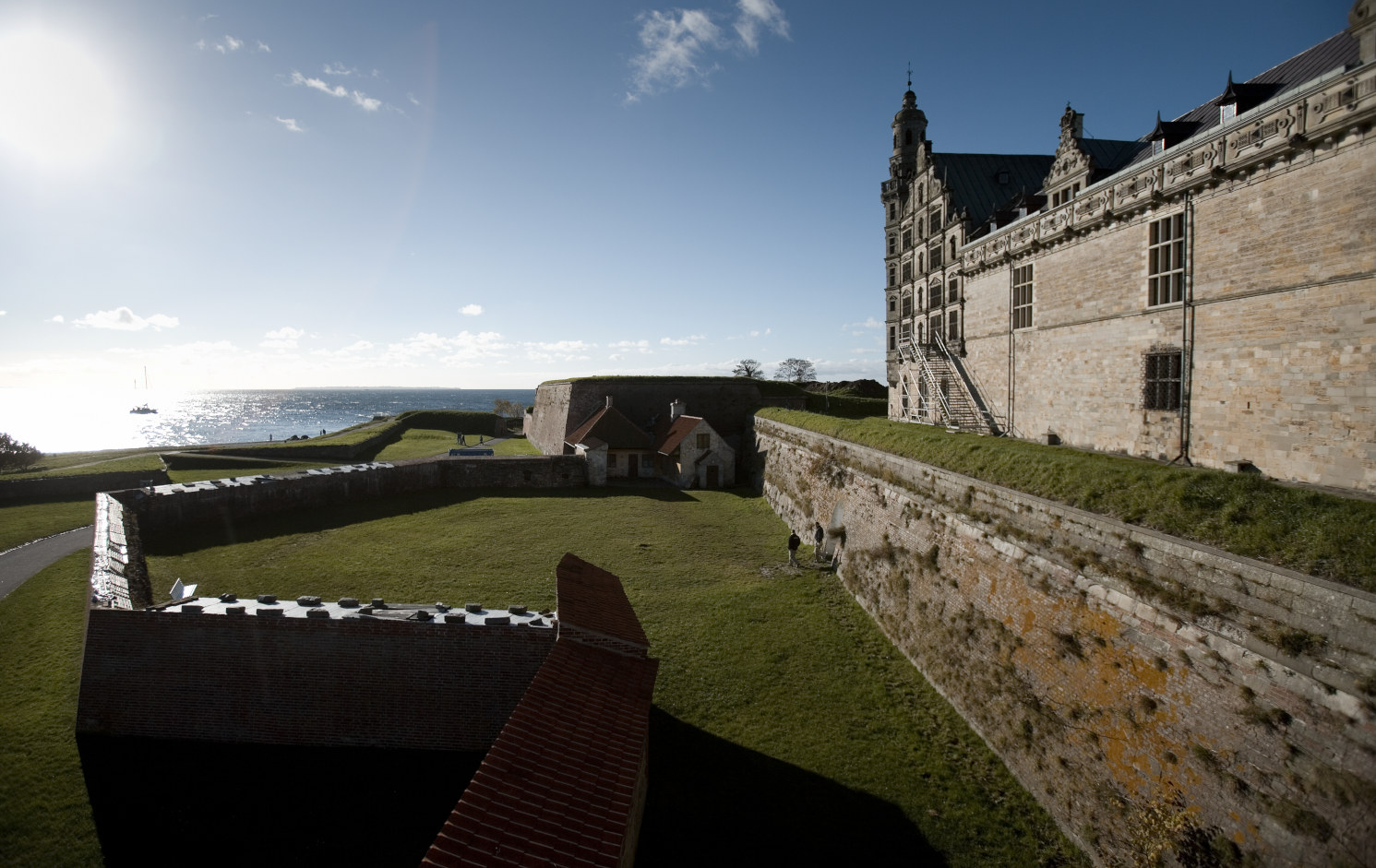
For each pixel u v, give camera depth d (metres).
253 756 14.35
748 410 56.03
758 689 18.39
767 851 12.77
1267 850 9.67
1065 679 14.16
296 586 23.92
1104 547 13.96
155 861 11.61
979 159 37.53
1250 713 10.41
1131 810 11.96
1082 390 23.84
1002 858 12.81
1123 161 25.86
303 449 52.75
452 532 32.25
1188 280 19.17
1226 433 18.14
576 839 8.74
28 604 20.11
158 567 25.45
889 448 25.52
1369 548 9.99
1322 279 15.48
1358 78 14.35
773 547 31.56
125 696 14.55
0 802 12.32
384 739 14.77
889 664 19.80
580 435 51.34
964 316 32.53
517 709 10.76
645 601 23.98
